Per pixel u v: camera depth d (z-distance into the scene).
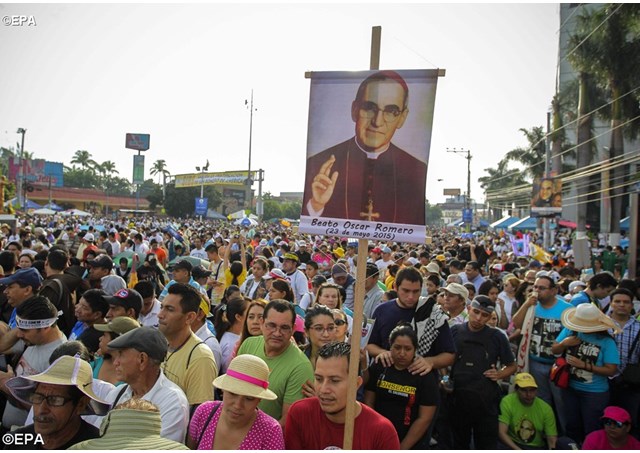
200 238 20.70
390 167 3.52
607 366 5.91
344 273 8.78
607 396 5.99
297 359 4.36
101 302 5.15
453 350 4.82
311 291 10.21
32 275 5.84
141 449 2.66
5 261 8.11
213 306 9.32
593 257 18.05
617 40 28.30
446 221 164.00
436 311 4.88
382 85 3.56
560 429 6.54
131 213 75.38
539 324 6.81
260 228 37.06
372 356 4.90
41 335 4.55
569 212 50.28
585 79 35.34
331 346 3.47
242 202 91.50
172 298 4.29
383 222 3.50
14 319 5.76
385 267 12.51
